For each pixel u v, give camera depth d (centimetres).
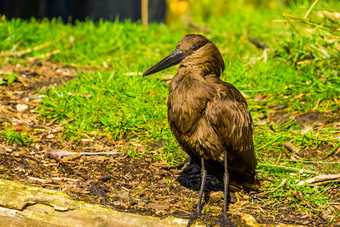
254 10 2028
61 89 1173
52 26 1786
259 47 1484
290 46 1348
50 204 763
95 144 1007
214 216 806
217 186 907
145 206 825
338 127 1051
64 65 1420
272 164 945
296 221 792
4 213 755
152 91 1177
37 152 963
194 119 780
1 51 1481
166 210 820
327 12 1220
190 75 800
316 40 1256
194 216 779
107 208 778
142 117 1072
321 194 861
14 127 1033
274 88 1195
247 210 829
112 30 1691
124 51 1512
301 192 859
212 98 777
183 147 826
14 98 1166
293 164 946
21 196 762
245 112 810
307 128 1047
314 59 1270
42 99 1142
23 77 1298
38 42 1574
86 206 772
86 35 1673
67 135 1025
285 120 1085
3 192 764
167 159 964
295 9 1389
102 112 1095
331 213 814
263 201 855
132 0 3122
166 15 2105
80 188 859
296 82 1211
